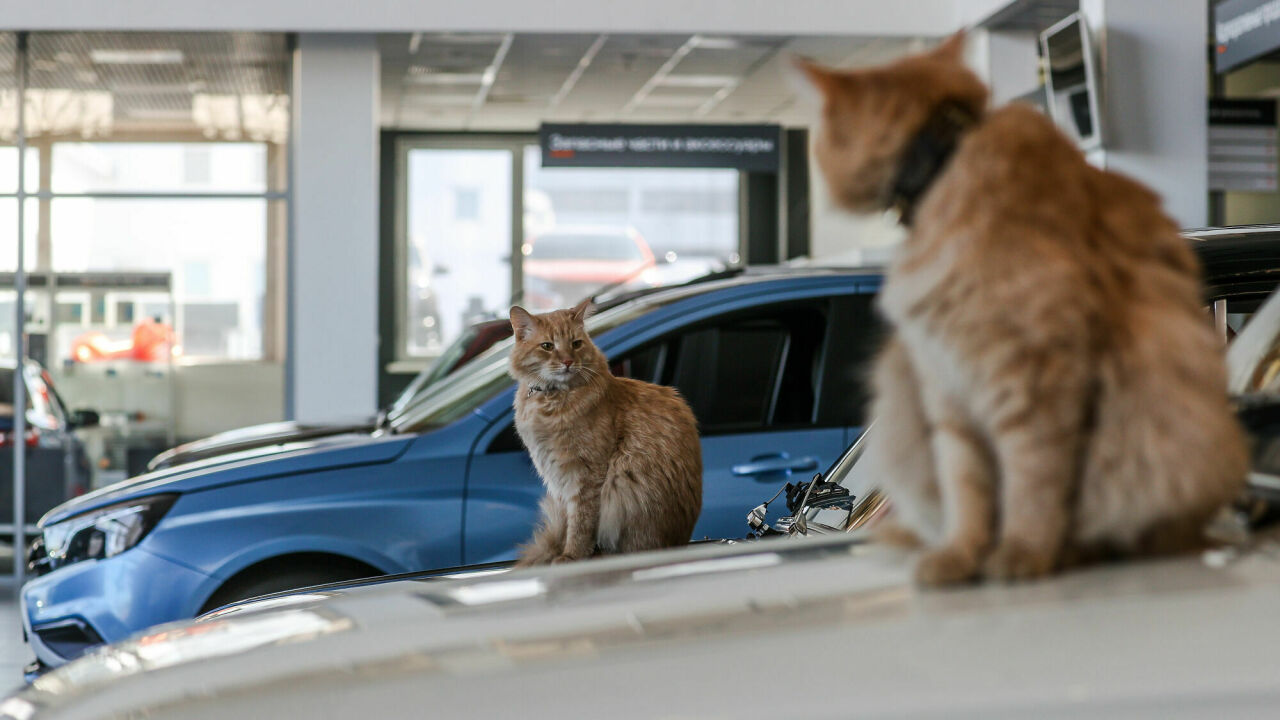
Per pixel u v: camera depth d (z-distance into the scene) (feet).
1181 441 4.21
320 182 38.45
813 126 5.62
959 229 4.44
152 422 37.76
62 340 37.40
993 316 4.26
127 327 37.65
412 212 59.52
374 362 38.63
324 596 7.51
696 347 16.39
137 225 37.93
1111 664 3.06
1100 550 4.38
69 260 37.60
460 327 59.88
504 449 15.87
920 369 4.75
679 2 39.04
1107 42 32.45
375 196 38.65
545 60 44.04
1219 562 4.07
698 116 55.52
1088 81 32.12
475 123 57.88
